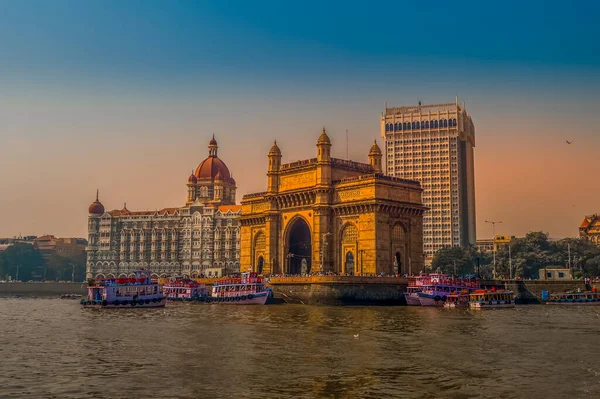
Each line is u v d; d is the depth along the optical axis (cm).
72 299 18562
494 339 6475
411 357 5319
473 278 13562
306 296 12350
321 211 13812
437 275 12406
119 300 11975
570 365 4994
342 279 11900
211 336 6712
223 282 13488
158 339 6494
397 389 4169
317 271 13725
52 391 4100
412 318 8894
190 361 5134
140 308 11788
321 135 14150
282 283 13000
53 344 6175
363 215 13200
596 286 14700
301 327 7600
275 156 15350
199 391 4100
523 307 12288
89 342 6300
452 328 7512
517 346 5969
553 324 8131
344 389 4162
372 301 11981
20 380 4425
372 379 4456
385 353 5522
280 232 15050
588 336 6769
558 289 14412
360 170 14825
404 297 12288
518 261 19925
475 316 9400
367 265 13012
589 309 11675
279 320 8588
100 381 4388
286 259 14850
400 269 13512
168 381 4384
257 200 16012
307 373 4650
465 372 4703
